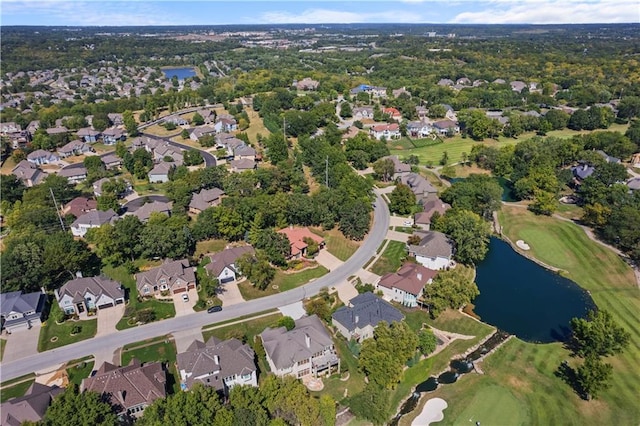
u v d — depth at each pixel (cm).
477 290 9425
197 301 9694
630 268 10850
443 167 17475
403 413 7112
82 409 5878
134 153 17475
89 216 12638
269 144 18375
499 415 6956
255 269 9988
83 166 17400
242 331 8681
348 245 12081
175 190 14275
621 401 7094
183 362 7288
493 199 13250
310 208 12588
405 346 7681
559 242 12262
